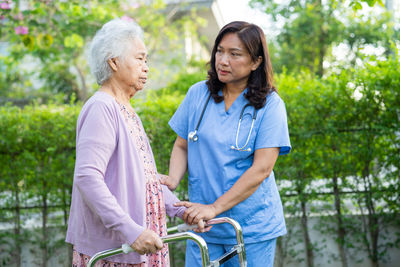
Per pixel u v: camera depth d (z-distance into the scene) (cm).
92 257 149
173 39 1080
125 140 158
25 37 414
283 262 354
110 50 160
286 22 1022
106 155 151
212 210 183
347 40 905
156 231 169
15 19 450
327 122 334
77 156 152
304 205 345
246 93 196
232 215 192
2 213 359
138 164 160
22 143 354
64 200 358
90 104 155
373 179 336
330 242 348
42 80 1124
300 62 1011
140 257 158
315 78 352
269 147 190
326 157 335
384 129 320
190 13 1124
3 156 355
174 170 212
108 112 154
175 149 219
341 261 346
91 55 164
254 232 193
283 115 196
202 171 199
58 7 527
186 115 214
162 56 1087
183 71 1032
